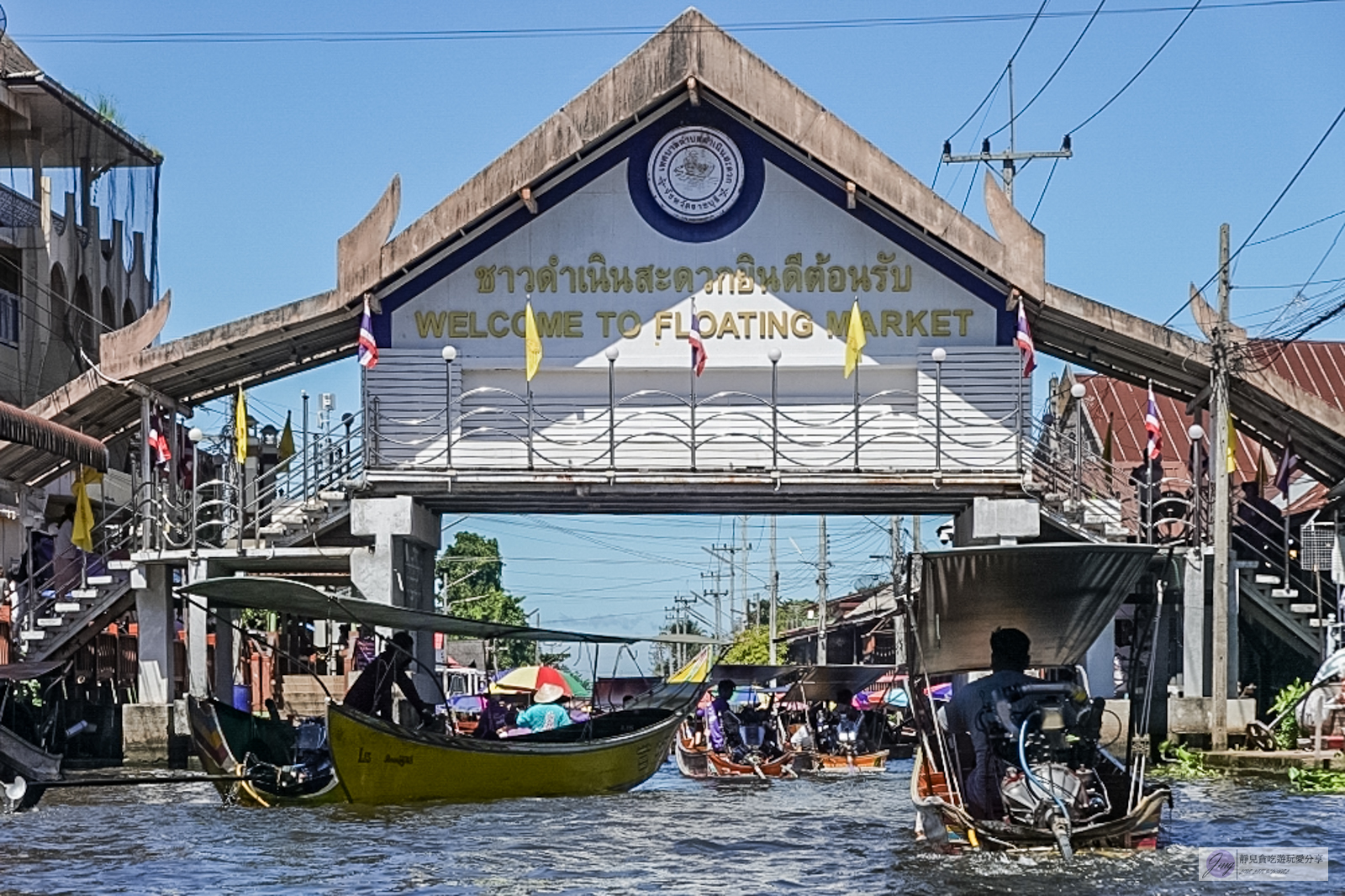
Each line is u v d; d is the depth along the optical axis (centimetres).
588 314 3059
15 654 3002
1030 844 1523
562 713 3319
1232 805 2127
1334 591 3175
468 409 3050
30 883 1555
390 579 2961
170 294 3016
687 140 3056
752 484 2958
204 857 1725
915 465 3009
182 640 3775
